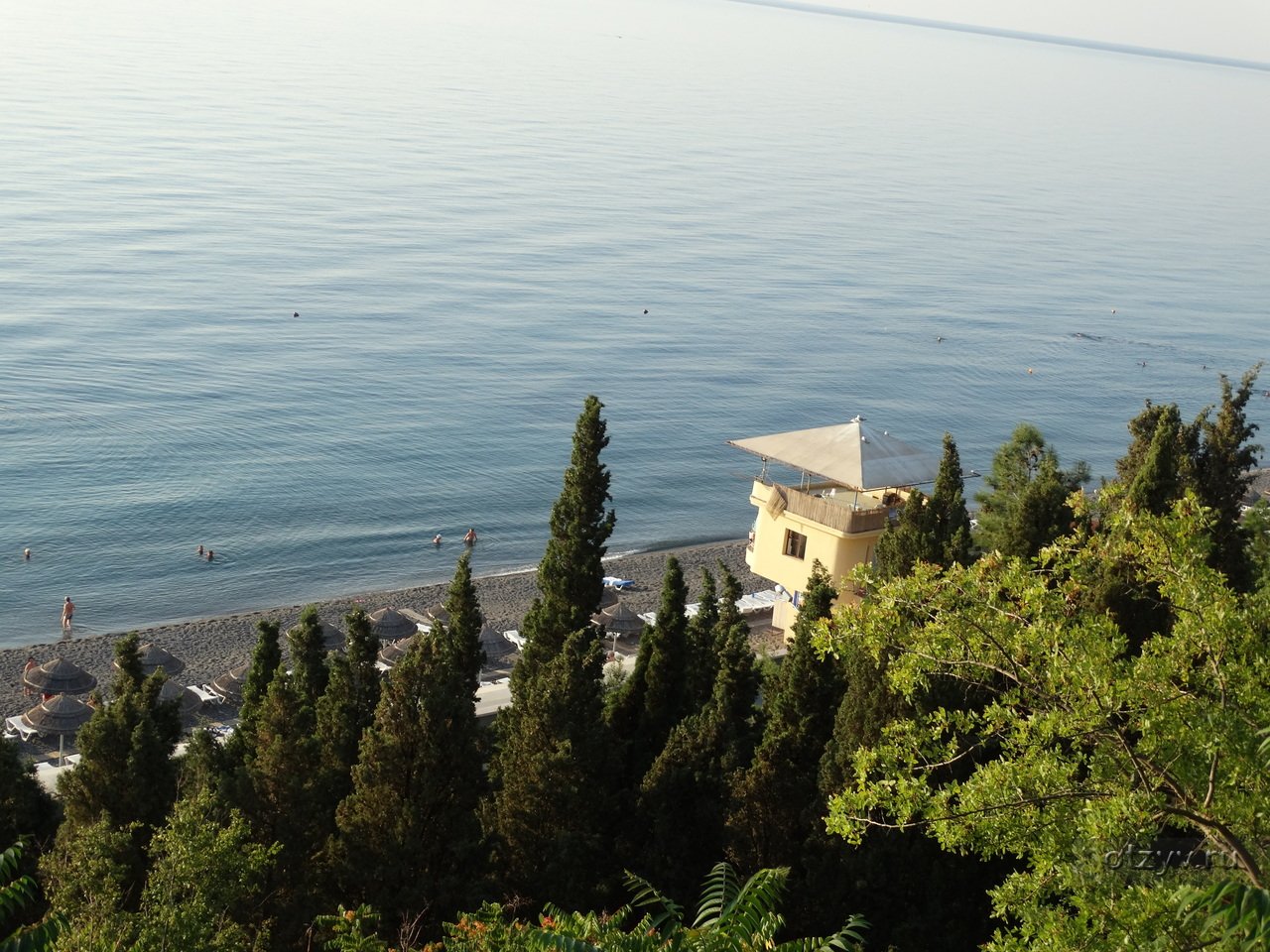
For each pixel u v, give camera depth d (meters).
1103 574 27.25
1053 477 34.84
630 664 60.72
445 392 130.75
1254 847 15.66
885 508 49.56
